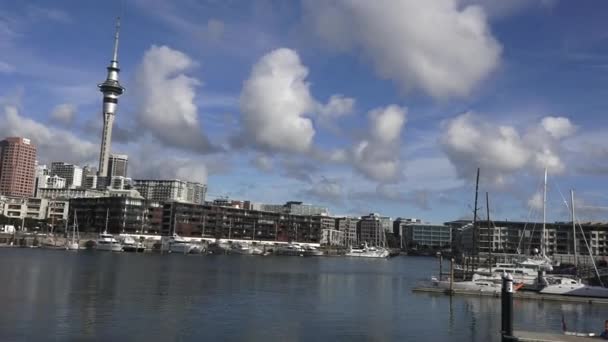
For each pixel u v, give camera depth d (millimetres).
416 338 59312
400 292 104500
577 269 124750
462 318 72688
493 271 115000
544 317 76312
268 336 57250
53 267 134625
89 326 58250
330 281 130500
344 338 57938
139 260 185750
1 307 67688
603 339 47312
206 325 61688
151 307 72750
